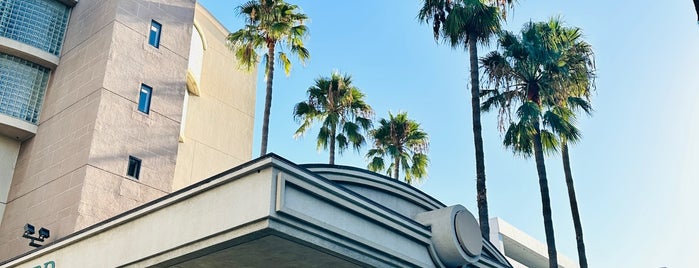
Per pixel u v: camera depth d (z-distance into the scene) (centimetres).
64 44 2189
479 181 2084
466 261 1318
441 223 1322
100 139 1850
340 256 1053
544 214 2186
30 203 1902
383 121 3500
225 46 3053
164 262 1066
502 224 4259
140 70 2055
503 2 2353
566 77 2355
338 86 3178
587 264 2353
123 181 1867
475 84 2247
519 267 4288
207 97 2839
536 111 2242
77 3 2248
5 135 2061
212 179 1031
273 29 2700
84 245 1267
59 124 1984
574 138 2402
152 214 1136
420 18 2403
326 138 3177
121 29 2044
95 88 1933
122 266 1137
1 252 1881
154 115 2045
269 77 2752
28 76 2108
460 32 2309
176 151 2073
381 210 1162
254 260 1071
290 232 944
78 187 1764
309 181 1006
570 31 2581
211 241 988
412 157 3466
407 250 1218
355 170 1314
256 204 943
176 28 2248
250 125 3059
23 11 2128
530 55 2297
